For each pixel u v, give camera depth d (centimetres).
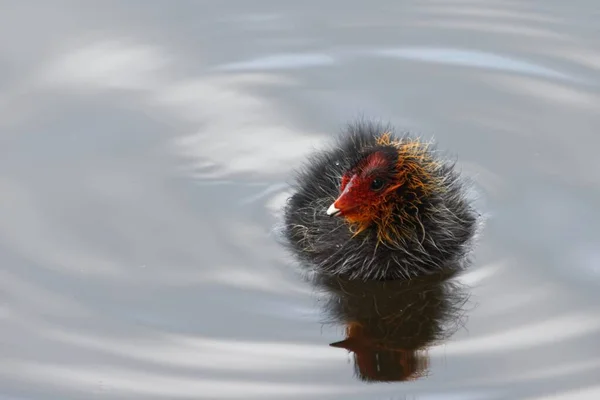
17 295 1194
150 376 1077
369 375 1080
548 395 1048
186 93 1600
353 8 1814
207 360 1098
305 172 1391
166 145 1484
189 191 1391
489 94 1590
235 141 1497
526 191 1375
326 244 1287
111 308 1177
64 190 1382
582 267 1237
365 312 1187
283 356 1106
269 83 1627
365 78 1638
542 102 1564
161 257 1265
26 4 1792
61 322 1154
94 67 1650
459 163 1434
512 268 1246
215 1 1827
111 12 1784
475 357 1107
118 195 1377
